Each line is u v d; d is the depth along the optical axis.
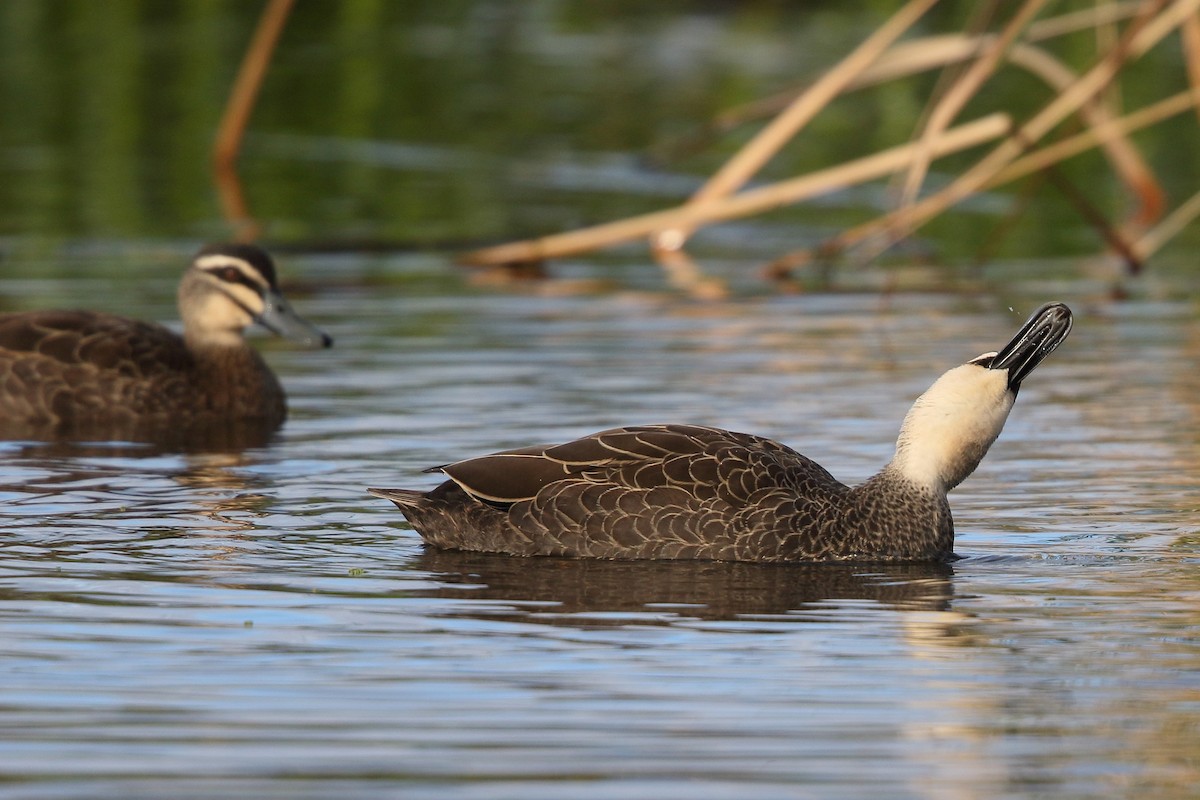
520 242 24.45
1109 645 9.82
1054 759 8.20
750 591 10.89
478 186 28.03
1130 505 12.96
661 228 22.20
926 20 39.00
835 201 28.45
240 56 36.00
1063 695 9.02
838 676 9.29
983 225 26.34
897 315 20.56
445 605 10.49
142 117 31.91
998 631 10.09
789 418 15.62
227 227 24.88
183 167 28.72
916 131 30.31
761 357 18.33
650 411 15.88
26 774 7.89
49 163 28.56
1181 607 10.52
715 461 11.71
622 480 11.66
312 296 21.45
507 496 11.71
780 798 7.72
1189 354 18.50
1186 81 32.06
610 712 8.72
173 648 9.62
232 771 7.94
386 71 35.84
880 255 24.53
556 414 15.77
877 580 11.16
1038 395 16.77
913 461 11.86
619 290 22.16
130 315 19.75
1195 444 14.78
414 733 8.41
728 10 43.19
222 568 11.20
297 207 26.30
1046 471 13.99
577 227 25.31
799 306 21.16
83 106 32.25
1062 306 11.98
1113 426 15.48
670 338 19.28
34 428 16.23
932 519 11.73
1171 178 28.31
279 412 16.59
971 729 8.54
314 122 32.41
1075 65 32.69
